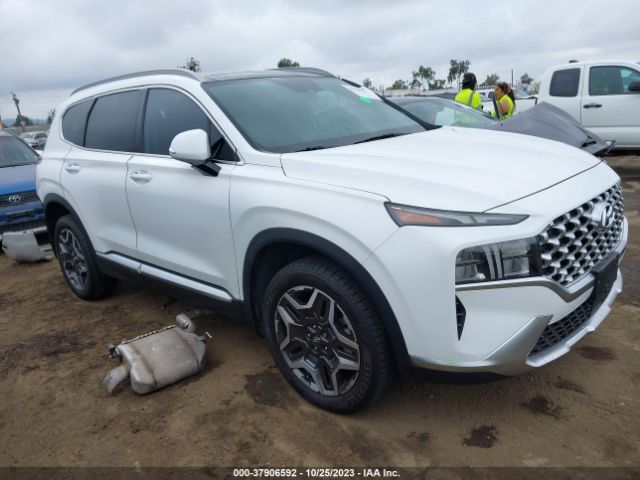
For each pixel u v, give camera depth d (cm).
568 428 258
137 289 493
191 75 349
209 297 326
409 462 244
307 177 265
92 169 405
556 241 226
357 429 268
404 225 225
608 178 276
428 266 219
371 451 253
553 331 237
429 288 220
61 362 363
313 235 251
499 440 254
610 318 361
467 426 266
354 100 381
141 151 368
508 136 335
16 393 328
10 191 668
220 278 316
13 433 289
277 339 289
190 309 433
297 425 274
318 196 253
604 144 472
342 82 411
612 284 269
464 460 243
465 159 266
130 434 279
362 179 249
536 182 244
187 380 325
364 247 233
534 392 288
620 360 311
